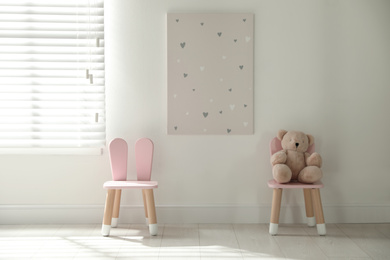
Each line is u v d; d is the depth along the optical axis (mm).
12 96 3500
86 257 2838
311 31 3535
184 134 3543
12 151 3523
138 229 3436
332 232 3369
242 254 2898
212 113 3539
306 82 3553
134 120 3549
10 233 3332
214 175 3578
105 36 3521
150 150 3449
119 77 3535
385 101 3572
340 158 3588
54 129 3516
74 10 3477
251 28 3514
